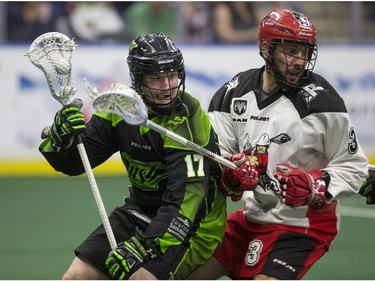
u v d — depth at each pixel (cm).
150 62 827
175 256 827
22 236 1552
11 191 1984
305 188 848
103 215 835
